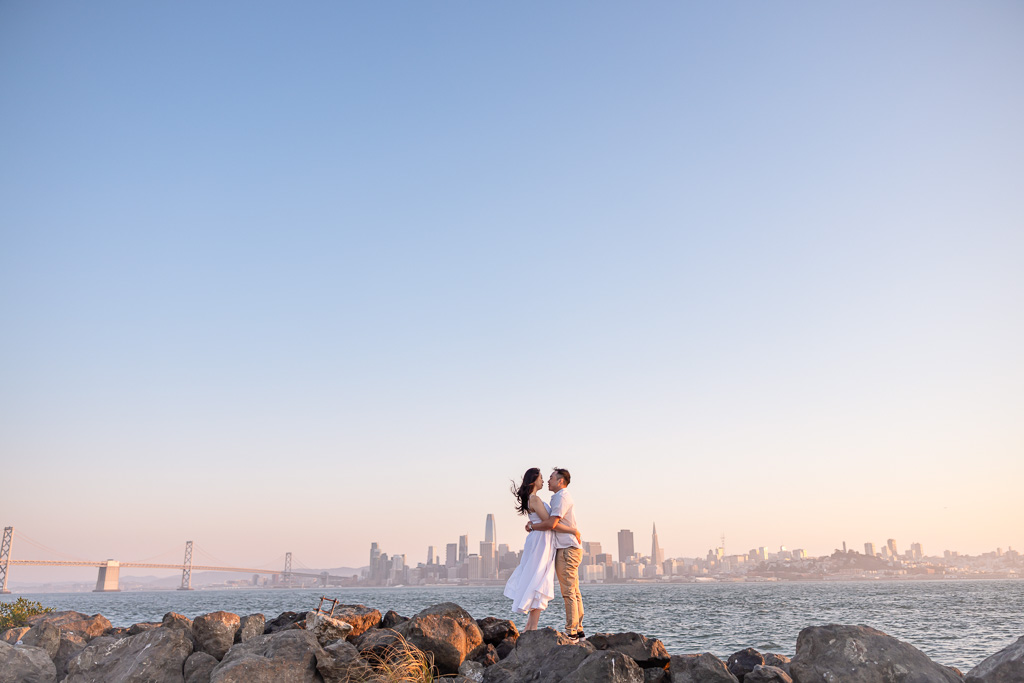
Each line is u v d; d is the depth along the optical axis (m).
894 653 7.75
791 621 55.19
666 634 39.53
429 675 8.80
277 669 8.69
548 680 8.12
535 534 9.50
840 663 7.72
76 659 10.48
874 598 121.94
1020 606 84.88
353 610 11.14
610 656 7.77
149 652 9.83
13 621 16.38
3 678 10.37
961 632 42.41
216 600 174.75
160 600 176.25
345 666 8.88
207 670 9.64
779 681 7.68
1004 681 7.30
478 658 9.52
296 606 115.56
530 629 9.36
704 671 7.91
